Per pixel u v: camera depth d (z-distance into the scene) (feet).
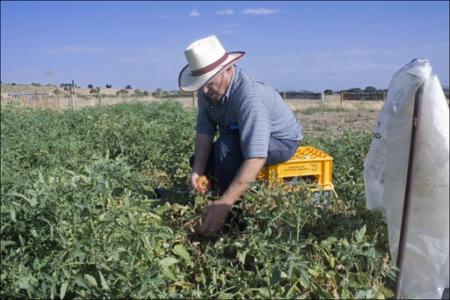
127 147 21.77
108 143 23.25
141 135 22.98
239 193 11.33
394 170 9.90
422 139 9.24
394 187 9.98
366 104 95.76
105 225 9.76
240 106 11.72
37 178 12.05
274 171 13.55
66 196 10.25
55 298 9.62
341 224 11.43
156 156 20.33
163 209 11.93
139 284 9.18
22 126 28.04
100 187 10.43
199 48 11.48
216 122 13.29
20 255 9.69
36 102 69.15
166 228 10.84
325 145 21.02
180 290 10.28
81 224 9.99
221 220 11.29
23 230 9.93
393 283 10.52
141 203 11.50
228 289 9.91
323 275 10.18
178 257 11.00
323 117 75.56
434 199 9.48
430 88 9.04
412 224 9.86
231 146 12.66
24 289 9.66
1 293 9.52
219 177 13.20
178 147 20.75
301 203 11.37
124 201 10.99
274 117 12.53
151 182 17.85
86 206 9.93
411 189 9.37
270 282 9.56
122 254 9.52
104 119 29.86
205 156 13.79
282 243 10.16
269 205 11.71
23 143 21.50
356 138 20.42
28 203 10.11
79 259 9.46
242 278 10.23
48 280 9.10
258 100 11.68
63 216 9.77
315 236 11.40
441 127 9.04
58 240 9.56
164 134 23.17
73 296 9.72
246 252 10.33
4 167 14.78
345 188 14.40
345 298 9.44
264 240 10.20
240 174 11.33
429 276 10.00
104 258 9.51
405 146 9.63
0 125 27.22
